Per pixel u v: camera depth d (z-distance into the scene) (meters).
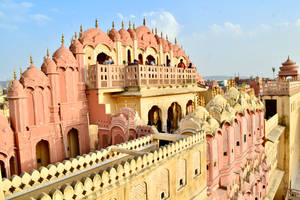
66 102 15.51
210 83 45.22
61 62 15.19
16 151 12.77
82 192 6.37
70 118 15.75
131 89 18.22
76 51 16.36
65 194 5.95
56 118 14.79
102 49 18.41
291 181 27.17
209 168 13.59
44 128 14.09
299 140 32.53
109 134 16.03
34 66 13.99
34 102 13.61
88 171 8.63
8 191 6.55
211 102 17.02
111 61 18.39
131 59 21.17
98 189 6.79
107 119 16.11
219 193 13.91
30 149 13.21
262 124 20.06
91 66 16.80
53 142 14.57
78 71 16.50
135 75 17.98
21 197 6.57
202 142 12.37
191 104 26.09
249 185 16.47
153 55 24.23
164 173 9.59
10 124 12.88
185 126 13.68
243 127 16.64
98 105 16.58
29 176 7.04
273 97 26.36
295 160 30.34
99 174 7.07
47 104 14.40
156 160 9.12
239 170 15.93
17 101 12.66
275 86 26.22
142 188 8.45
